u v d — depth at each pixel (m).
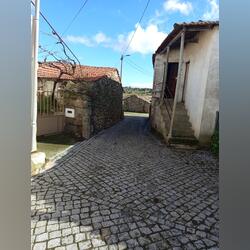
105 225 3.16
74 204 3.75
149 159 6.67
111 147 8.12
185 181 4.96
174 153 7.44
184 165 6.14
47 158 6.31
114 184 4.67
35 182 4.63
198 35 8.71
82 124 9.43
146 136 10.74
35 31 5.61
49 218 3.30
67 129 9.96
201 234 3.03
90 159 6.46
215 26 7.45
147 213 3.54
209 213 3.59
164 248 2.73
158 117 10.77
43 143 8.14
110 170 5.55
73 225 3.14
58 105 10.04
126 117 20.73
